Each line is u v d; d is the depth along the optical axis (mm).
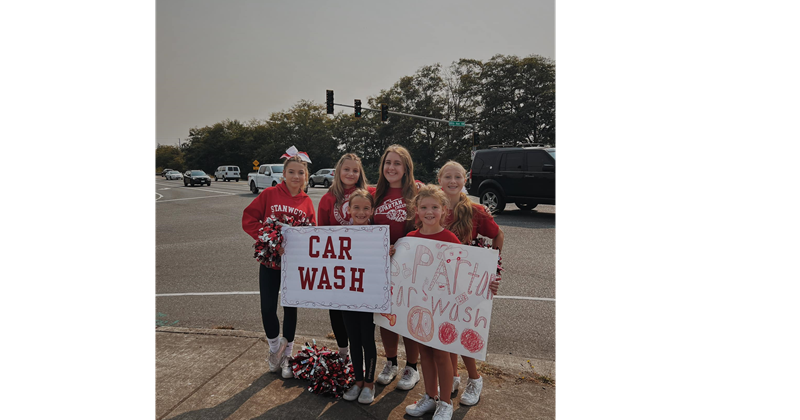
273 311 3277
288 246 3186
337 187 3301
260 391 3055
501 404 2922
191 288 6062
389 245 2984
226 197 22062
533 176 11875
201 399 2941
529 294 5527
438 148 51875
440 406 2693
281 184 3477
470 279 2768
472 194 13125
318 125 64688
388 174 3105
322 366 3076
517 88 44250
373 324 2988
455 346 2729
